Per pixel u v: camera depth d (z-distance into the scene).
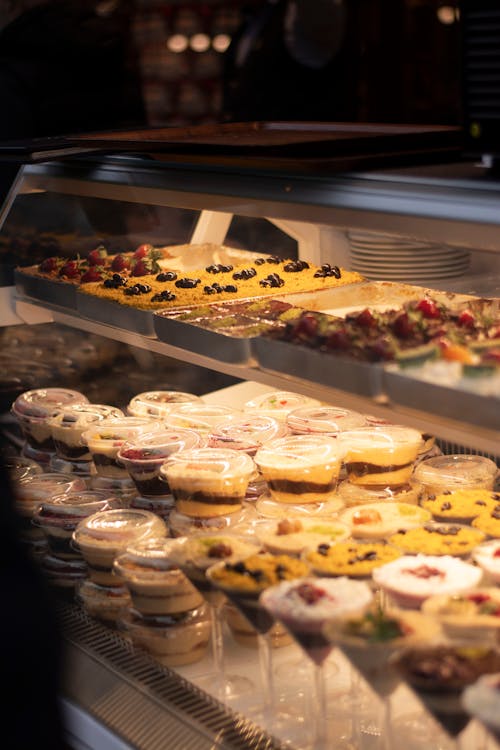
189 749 1.97
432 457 2.59
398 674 1.61
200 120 4.59
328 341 2.08
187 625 2.24
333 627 1.74
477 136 1.72
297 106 3.73
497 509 2.27
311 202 2.07
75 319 3.06
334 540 2.14
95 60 4.62
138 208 3.09
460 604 1.78
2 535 2.01
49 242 3.21
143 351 3.01
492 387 1.65
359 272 2.33
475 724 1.76
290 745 1.91
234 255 2.95
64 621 2.49
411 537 2.14
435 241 1.84
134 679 2.22
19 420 3.16
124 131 2.88
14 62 4.55
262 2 4.02
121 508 2.73
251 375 2.35
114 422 2.96
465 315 2.02
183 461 2.52
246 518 2.43
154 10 4.47
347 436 2.50
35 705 1.95
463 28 1.69
